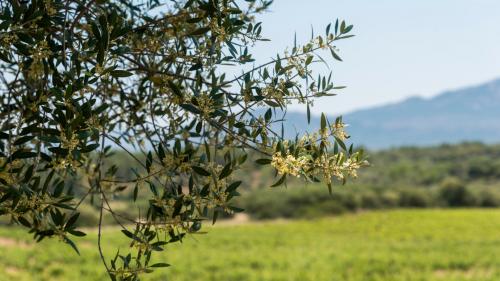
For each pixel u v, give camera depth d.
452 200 86.38
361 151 2.90
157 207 3.06
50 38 3.01
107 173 4.11
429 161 148.75
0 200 2.71
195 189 3.04
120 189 4.16
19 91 3.81
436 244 36.53
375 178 114.38
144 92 4.09
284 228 56.00
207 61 3.22
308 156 2.83
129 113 4.07
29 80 3.53
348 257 26.84
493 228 54.50
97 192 3.83
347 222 62.41
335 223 61.62
